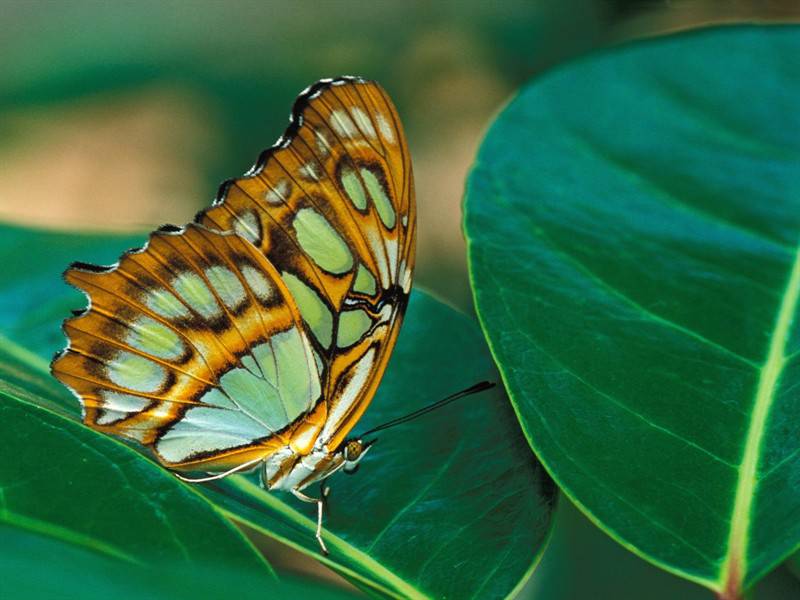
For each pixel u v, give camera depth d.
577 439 0.44
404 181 0.46
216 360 0.47
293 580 0.41
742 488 0.44
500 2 0.67
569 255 0.46
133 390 0.47
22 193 0.81
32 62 0.65
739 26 0.49
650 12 0.64
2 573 0.40
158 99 0.70
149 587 0.40
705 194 0.47
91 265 0.46
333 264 0.47
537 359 0.45
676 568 0.44
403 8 0.68
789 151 0.48
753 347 0.45
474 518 0.45
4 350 0.48
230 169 0.71
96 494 0.43
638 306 0.46
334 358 0.47
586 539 0.51
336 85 0.46
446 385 0.47
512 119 0.48
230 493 0.47
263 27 0.68
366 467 0.46
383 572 0.45
